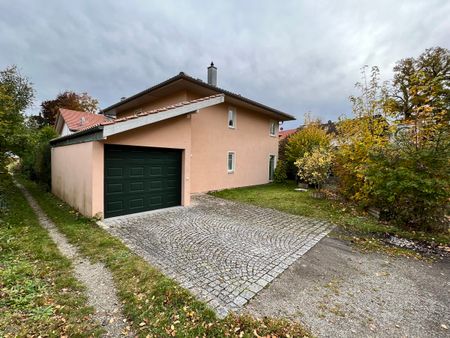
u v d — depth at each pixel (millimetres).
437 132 5660
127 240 4719
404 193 5809
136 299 2721
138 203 6895
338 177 9633
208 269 3598
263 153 15117
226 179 12469
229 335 2232
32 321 2256
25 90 13938
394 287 3256
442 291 3178
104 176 6074
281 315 2578
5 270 3127
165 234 5141
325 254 4355
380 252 4516
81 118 20531
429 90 6152
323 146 12500
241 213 7277
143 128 6586
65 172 7957
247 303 2773
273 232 5523
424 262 4117
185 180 7980
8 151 9281
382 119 7906
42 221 5922
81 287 2973
